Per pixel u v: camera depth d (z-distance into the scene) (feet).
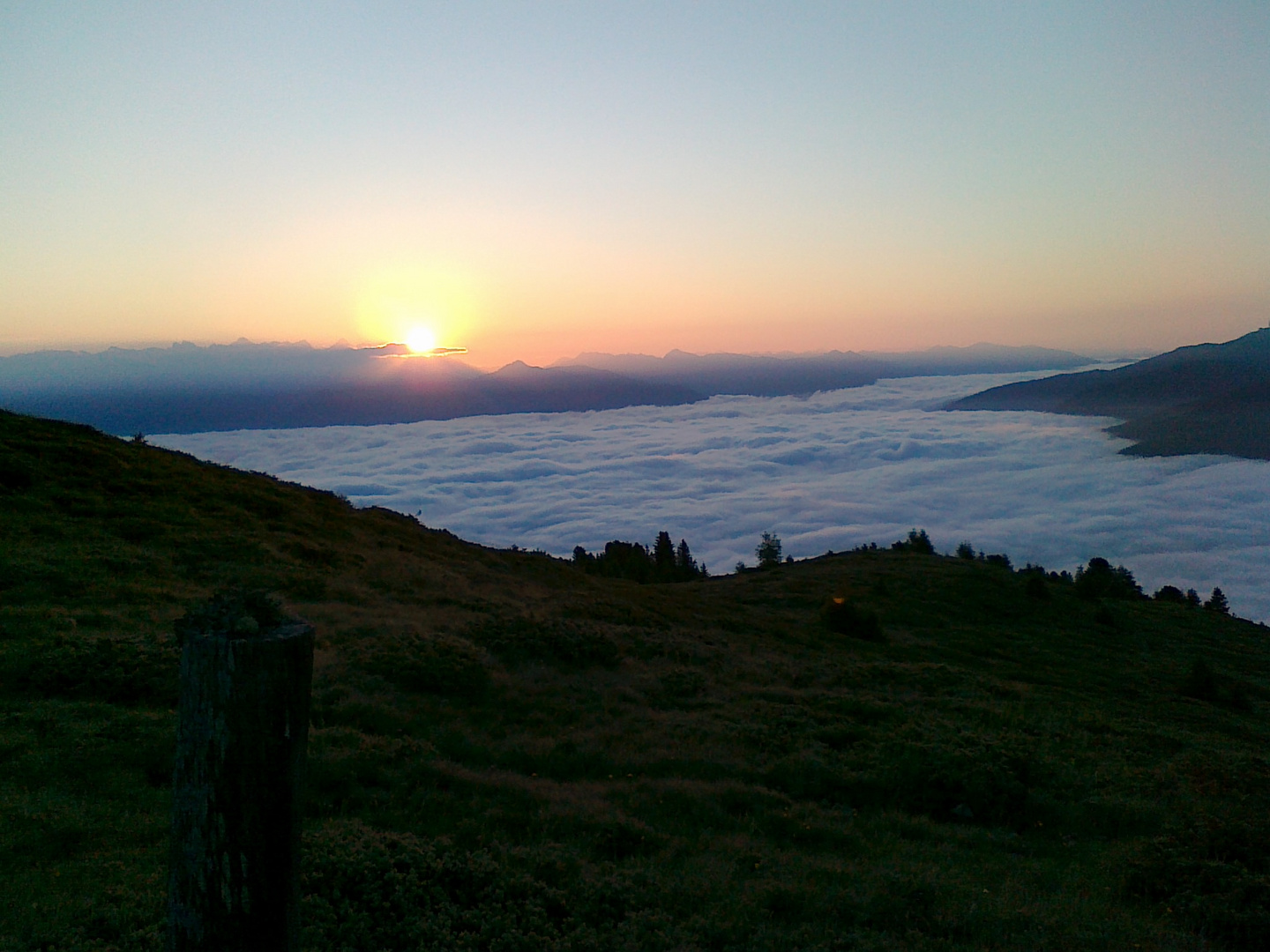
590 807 33.60
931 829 36.63
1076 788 43.21
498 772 36.81
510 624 66.28
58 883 20.24
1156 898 29.71
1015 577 210.59
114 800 26.05
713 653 76.59
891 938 23.73
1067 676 120.57
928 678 76.23
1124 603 211.20
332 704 41.32
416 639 54.80
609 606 97.04
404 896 22.25
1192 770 45.39
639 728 47.44
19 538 61.52
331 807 28.91
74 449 87.20
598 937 22.18
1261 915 26.09
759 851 30.94
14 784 26.14
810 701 59.52
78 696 35.63
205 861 9.57
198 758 9.53
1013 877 30.40
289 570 71.00
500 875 24.64
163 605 52.90
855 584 189.37
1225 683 128.77
